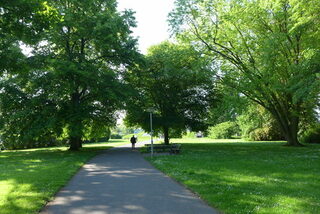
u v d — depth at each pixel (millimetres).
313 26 20141
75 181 9727
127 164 14797
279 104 29000
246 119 39188
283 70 25000
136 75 28266
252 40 25094
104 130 31828
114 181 9625
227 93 27406
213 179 9422
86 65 22531
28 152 26172
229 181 9086
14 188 8281
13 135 24781
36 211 6055
